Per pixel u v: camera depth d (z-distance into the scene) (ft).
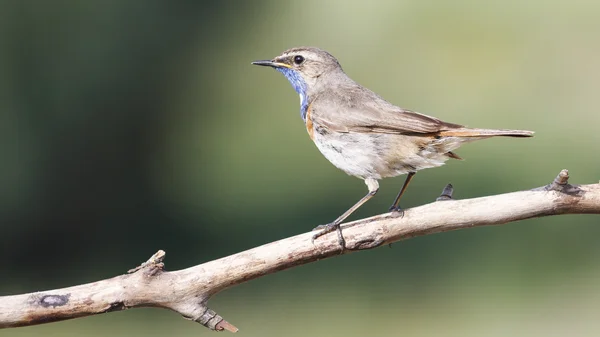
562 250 51.21
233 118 75.97
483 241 53.01
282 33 81.71
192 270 20.26
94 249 58.85
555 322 40.24
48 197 58.23
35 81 56.44
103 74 59.47
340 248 21.30
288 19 82.38
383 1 84.94
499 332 39.17
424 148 24.94
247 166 74.18
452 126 24.29
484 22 83.92
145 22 62.64
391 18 84.12
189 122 68.95
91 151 59.98
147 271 19.88
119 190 61.77
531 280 46.09
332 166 74.33
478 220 21.35
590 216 55.47
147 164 63.31
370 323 41.01
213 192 68.39
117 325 41.65
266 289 46.09
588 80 78.07
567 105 76.18
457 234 54.49
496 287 45.34
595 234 52.90
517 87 77.15
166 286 19.98
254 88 78.79
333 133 26.09
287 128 78.79
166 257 55.62
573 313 41.50
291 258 21.03
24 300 19.22
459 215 21.40
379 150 25.40
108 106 60.39
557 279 46.44
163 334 40.37
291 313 42.27
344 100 26.43
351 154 25.86
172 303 20.10
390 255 51.24
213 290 20.40
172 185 65.46
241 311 42.55
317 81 28.35
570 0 85.61
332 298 43.73
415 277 47.06
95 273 54.60
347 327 39.88
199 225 61.05
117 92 60.59
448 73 82.02
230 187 69.46
